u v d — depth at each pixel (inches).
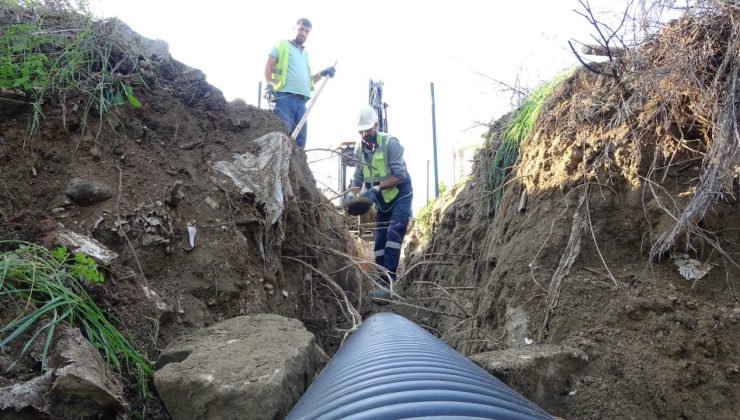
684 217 120.8
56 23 155.4
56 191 121.5
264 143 168.1
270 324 114.6
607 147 141.6
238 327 113.1
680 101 136.3
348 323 195.9
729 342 110.7
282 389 85.6
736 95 118.3
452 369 78.2
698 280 124.6
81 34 144.1
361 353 95.7
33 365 77.2
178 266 126.3
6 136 123.1
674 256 129.0
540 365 108.1
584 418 104.0
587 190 144.2
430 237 316.2
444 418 53.4
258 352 96.5
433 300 246.2
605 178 143.6
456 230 253.0
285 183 169.2
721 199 129.8
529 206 165.5
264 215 153.7
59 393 73.0
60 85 138.0
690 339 112.5
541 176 163.0
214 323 120.9
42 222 112.1
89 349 83.4
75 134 133.7
